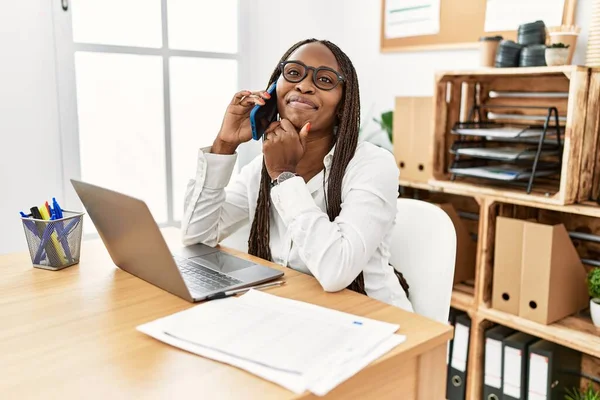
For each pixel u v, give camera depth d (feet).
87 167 7.57
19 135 6.79
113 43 7.48
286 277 3.76
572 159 5.41
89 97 7.42
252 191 4.76
